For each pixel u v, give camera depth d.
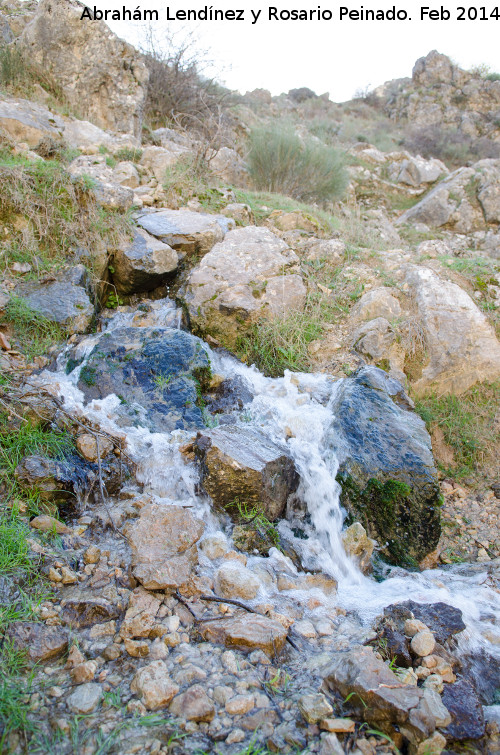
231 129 10.13
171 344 3.88
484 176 11.53
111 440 3.13
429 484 3.11
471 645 2.35
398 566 3.09
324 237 6.00
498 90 21.58
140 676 1.93
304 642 2.24
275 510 3.07
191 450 3.17
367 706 1.85
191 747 1.73
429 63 22.73
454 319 4.45
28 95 7.37
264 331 4.46
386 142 16.64
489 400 4.28
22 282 4.30
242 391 3.93
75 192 4.86
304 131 14.54
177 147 8.38
